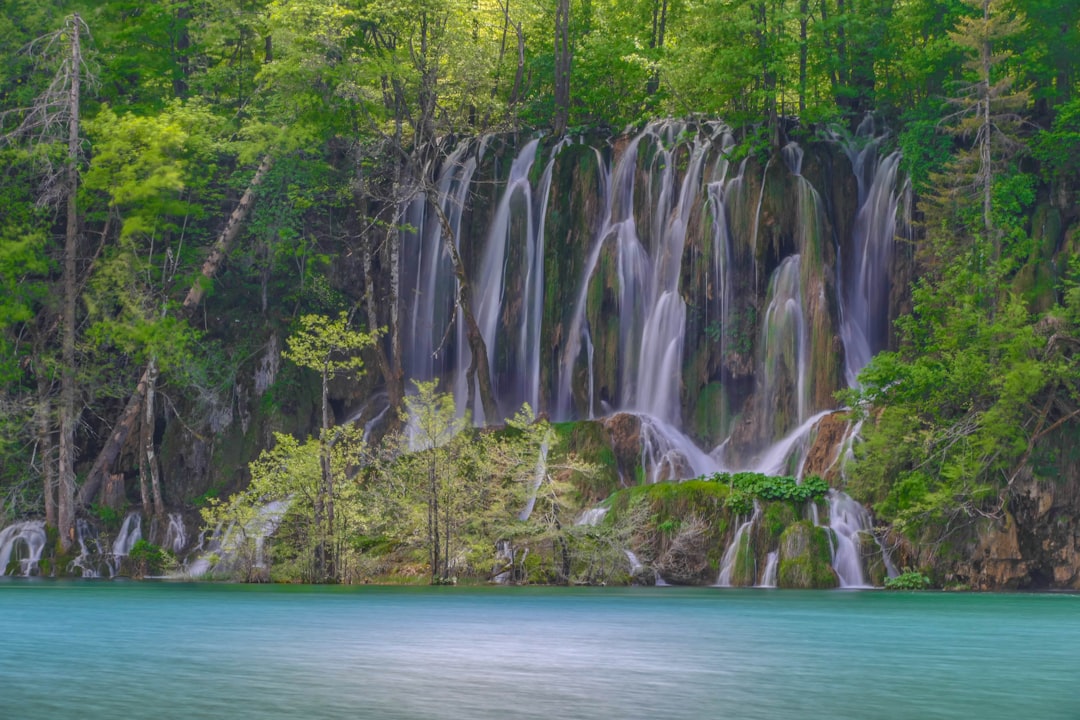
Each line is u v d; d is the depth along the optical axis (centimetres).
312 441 3153
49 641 1170
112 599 2180
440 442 3294
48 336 4678
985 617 1742
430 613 1684
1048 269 3972
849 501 3394
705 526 3319
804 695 743
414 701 705
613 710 668
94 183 4356
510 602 2062
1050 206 4166
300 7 4600
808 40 4775
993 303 3797
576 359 4641
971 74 4481
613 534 3225
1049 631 1413
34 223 4562
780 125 4822
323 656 998
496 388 4825
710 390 4434
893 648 1127
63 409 4303
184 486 4741
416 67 4838
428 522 3147
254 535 3228
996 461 3369
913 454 3375
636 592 2630
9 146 4678
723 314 4453
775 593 2672
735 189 4494
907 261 4406
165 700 709
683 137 4703
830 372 4225
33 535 4297
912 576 3209
